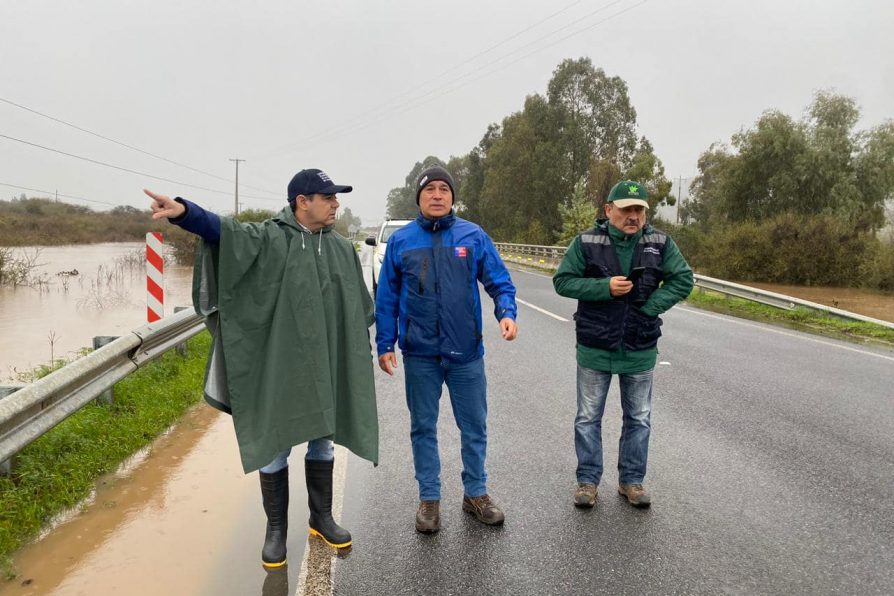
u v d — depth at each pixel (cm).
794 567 322
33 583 298
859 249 2491
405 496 408
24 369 838
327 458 340
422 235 362
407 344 362
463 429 373
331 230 338
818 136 3444
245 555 328
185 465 448
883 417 587
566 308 1370
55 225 5800
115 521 362
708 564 324
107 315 1408
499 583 305
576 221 3872
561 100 5888
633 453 396
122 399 546
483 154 7619
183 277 2314
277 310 309
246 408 308
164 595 291
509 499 402
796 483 430
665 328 1135
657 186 4634
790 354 901
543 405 617
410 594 295
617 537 352
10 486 373
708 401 638
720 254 2725
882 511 388
